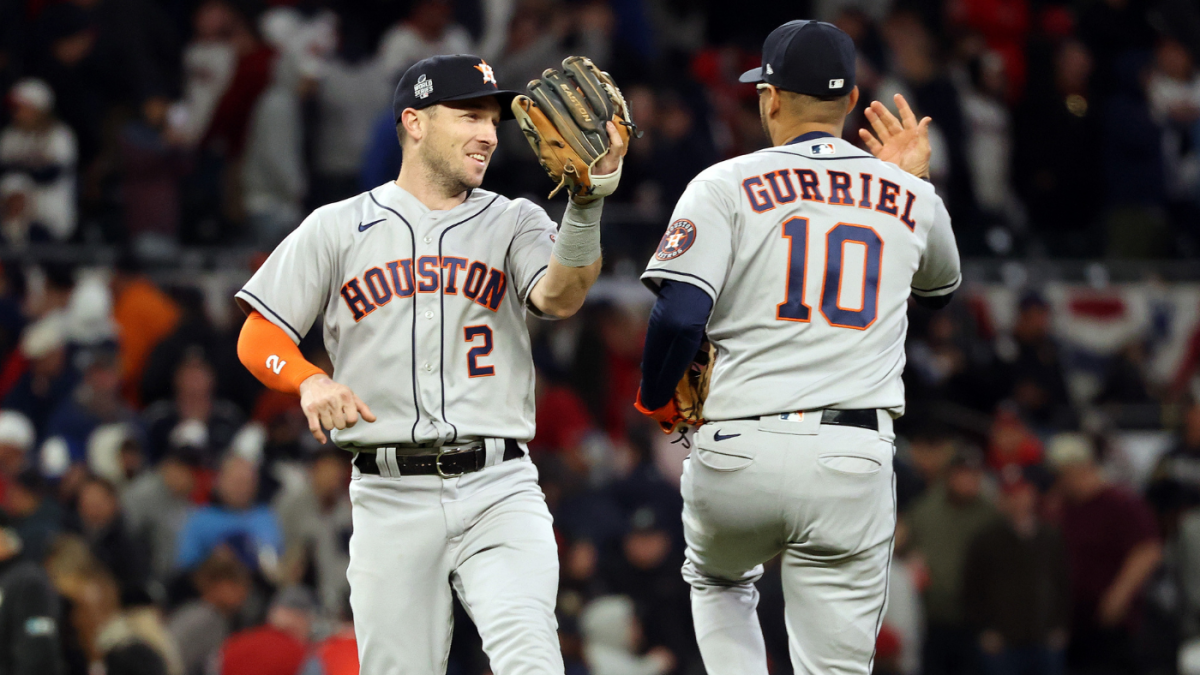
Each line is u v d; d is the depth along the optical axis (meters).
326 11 50.50
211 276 40.44
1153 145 51.50
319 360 35.97
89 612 27.12
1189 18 56.16
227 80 47.72
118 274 38.88
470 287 14.53
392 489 14.52
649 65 48.62
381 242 14.56
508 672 13.66
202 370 35.53
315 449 31.97
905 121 15.90
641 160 45.69
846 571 14.42
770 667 31.58
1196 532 36.31
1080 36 55.84
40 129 43.12
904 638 33.12
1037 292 44.78
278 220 43.22
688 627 32.94
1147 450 42.25
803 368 14.18
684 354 14.08
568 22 47.34
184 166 42.81
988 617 34.25
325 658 26.38
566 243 13.88
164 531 31.77
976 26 54.97
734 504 14.34
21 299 39.16
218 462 34.66
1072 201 52.38
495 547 14.30
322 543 31.22
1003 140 52.09
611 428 39.81
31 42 46.59
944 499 35.16
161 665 24.78
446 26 47.78
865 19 51.28
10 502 29.11
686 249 14.09
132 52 46.16
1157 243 50.28
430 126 14.56
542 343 40.56
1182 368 44.78
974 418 40.59
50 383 36.12
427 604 14.43
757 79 15.38
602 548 33.38
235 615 29.27
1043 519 35.19
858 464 14.07
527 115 13.43
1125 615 36.25
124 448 33.00
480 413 14.48
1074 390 45.75
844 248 14.32
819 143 14.73
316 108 44.62
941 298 15.82
